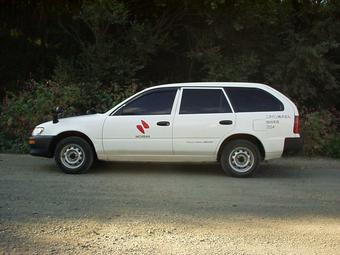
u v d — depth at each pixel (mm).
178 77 17438
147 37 15859
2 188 8539
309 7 15258
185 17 16203
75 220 6605
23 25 16203
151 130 9953
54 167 10922
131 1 15516
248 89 10102
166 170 10766
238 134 9945
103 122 10023
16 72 17984
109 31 16344
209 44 16016
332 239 6031
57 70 15766
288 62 15922
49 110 13906
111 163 11516
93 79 15438
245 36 16266
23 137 13883
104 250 5488
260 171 11117
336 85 16000
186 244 5734
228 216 6977
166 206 7465
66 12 14828
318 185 9461
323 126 13961
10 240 5746
